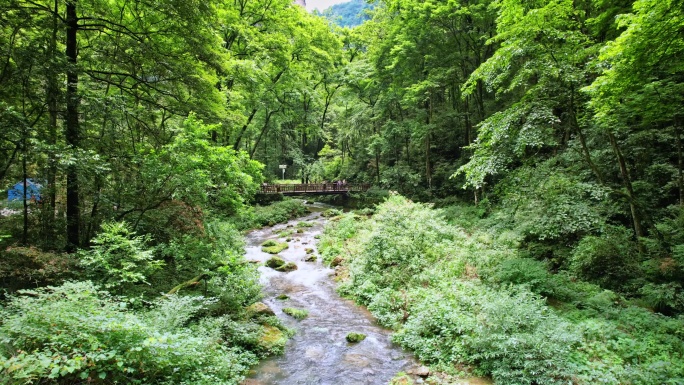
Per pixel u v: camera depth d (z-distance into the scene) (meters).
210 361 5.51
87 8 9.41
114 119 8.95
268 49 20.64
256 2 19.94
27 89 7.54
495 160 9.35
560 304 8.05
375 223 14.17
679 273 8.05
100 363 4.04
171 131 10.91
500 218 12.77
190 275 9.24
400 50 20.64
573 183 9.92
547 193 10.15
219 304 7.89
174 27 10.02
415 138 22.45
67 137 8.42
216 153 8.95
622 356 5.81
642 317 7.02
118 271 6.53
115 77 11.41
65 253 7.50
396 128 23.42
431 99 22.83
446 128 24.77
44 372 3.48
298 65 24.61
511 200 11.22
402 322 8.41
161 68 9.95
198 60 10.87
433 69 20.08
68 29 8.81
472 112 23.12
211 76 12.09
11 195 8.66
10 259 6.44
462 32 19.88
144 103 11.11
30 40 8.10
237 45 19.84
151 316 6.00
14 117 6.52
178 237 9.24
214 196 9.14
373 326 8.56
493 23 18.53
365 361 6.82
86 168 7.23
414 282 10.02
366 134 30.14
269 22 20.61
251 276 9.65
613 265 9.02
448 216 18.27
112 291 6.60
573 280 9.21
